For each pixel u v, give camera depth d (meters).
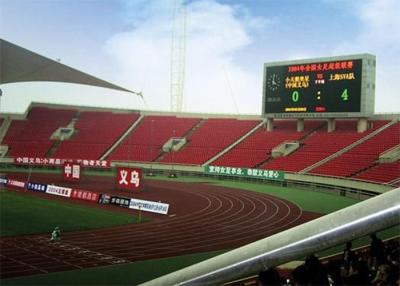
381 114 47.75
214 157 55.56
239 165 52.09
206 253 17.67
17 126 67.81
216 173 52.16
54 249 17.66
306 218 25.88
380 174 38.50
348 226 2.48
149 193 36.38
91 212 26.67
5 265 15.16
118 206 29.34
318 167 44.81
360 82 43.59
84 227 22.19
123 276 14.27
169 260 16.48
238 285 6.75
